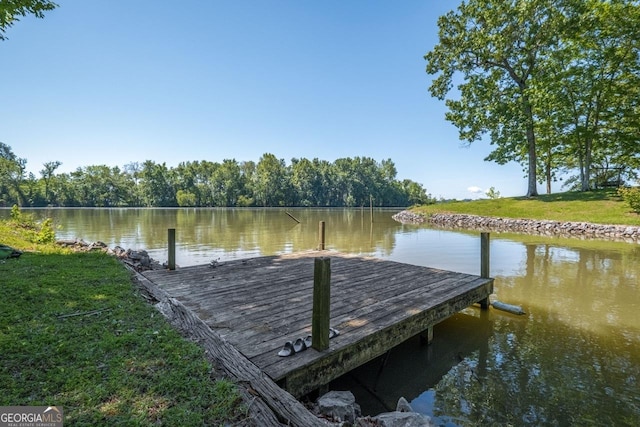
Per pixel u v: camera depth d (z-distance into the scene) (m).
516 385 3.35
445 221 21.94
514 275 7.75
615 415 2.86
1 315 3.22
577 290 6.52
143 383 2.17
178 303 3.71
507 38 19.75
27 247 7.71
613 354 3.94
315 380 2.75
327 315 2.88
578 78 20.16
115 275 5.12
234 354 2.63
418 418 2.33
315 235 15.60
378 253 10.72
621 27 18.05
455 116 22.91
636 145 21.17
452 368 3.74
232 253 10.57
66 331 2.92
